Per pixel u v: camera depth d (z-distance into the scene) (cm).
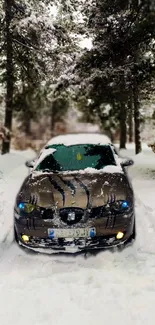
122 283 366
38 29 1352
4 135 1634
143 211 622
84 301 332
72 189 454
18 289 362
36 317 307
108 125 2823
